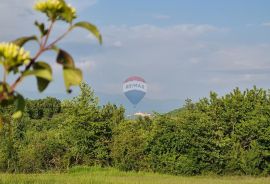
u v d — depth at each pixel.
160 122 41.38
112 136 43.72
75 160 42.84
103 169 41.69
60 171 40.91
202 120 41.09
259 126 40.28
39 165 40.72
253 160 39.88
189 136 40.34
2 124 3.77
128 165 41.75
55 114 67.06
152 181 30.50
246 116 41.59
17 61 2.67
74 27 2.78
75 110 43.28
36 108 66.56
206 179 35.22
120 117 44.81
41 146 40.97
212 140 40.44
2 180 24.08
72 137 42.53
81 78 2.73
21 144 40.75
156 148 40.94
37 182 24.94
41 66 2.71
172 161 40.31
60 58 2.76
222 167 40.66
